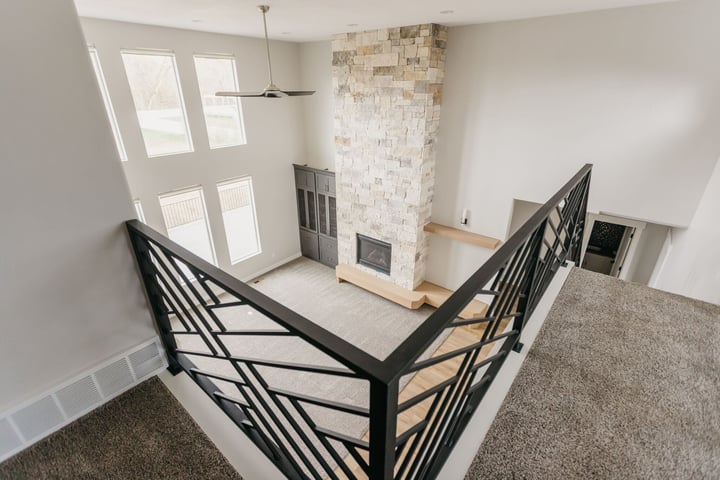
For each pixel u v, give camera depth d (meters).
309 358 5.02
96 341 1.65
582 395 1.63
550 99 4.11
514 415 1.52
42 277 1.44
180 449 1.51
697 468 1.32
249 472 1.42
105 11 3.60
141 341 1.80
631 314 2.21
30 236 1.38
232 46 5.46
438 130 5.14
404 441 0.92
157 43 4.63
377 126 5.31
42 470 1.44
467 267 5.62
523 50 4.12
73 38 1.33
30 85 1.27
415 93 4.74
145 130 4.85
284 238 7.43
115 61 4.34
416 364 0.81
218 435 1.56
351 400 4.34
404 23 4.30
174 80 5.00
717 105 3.21
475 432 1.45
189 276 5.80
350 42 5.14
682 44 3.23
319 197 6.97
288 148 6.86
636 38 3.43
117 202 1.59
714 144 3.30
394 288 6.05
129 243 1.67
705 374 1.76
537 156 4.40
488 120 4.66
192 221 5.75
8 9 1.18
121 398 1.74
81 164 1.45
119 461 1.47
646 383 1.70
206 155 5.60
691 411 1.56
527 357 1.86
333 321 5.71
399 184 5.40
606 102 3.76
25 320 1.43
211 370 4.72
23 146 1.29
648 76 3.46
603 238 5.89
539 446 1.39
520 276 1.61
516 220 5.43
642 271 4.92
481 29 4.34
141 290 1.75
